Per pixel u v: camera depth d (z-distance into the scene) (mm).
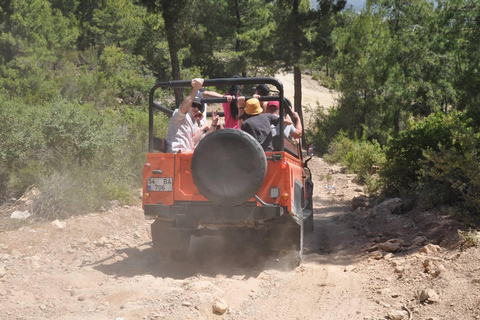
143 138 15391
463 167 8930
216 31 46719
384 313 5547
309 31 40531
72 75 35625
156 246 7508
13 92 32031
